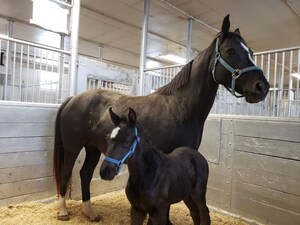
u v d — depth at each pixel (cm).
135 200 172
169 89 214
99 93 247
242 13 521
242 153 270
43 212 260
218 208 292
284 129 236
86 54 934
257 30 614
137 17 568
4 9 547
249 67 179
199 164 203
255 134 259
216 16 540
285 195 235
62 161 261
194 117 203
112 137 157
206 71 199
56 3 314
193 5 492
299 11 502
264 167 251
